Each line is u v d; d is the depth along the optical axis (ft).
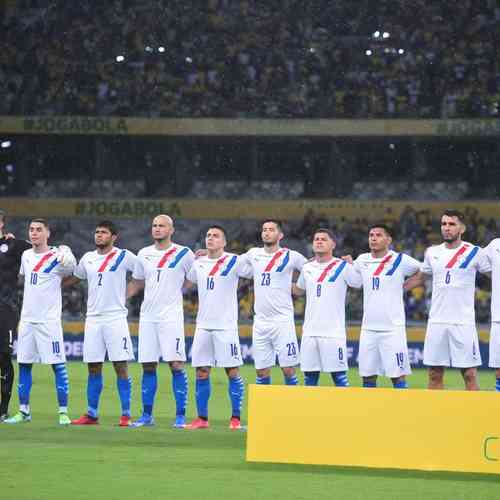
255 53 210.79
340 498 47.37
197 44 211.82
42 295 73.77
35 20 210.59
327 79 206.80
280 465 55.98
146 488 49.19
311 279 72.18
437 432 53.47
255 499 46.98
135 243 205.05
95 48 209.97
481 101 200.85
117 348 72.74
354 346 148.87
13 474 52.37
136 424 73.46
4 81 204.33
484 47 208.95
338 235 196.34
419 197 204.13
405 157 204.23
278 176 206.90
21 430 69.56
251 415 55.98
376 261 70.64
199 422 72.95
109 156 206.59
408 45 209.56
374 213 199.21
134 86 206.18
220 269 73.05
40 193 206.18
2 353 75.05
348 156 205.05
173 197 204.95
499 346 69.31
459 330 69.51
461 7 212.23
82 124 198.08
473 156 202.49
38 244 74.02
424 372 134.41
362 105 201.46
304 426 55.16
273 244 73.87
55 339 73.77
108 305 73.15
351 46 210.18
